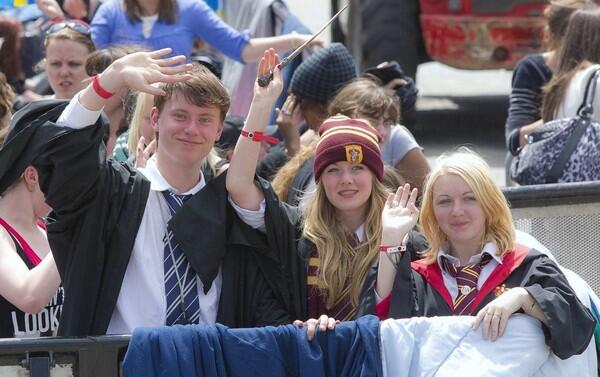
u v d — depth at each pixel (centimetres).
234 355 1180
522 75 2069
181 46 2119
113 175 1254
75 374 1165
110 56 1712
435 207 1294
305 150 1611
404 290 1272
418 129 3444
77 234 1238
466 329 1195
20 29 2480
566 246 1605
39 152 1191
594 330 1259
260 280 1309
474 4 3138
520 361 1186
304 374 1183
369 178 1343
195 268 1260
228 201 1295
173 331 1167
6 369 1152
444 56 3186
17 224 1395
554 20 2034
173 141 1268
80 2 2517
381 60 3136
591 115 1777
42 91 2552
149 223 1268
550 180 1758
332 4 3503
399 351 1192
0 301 1374
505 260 1274
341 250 1334
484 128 3456
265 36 2483
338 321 1252
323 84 1812
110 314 1242
